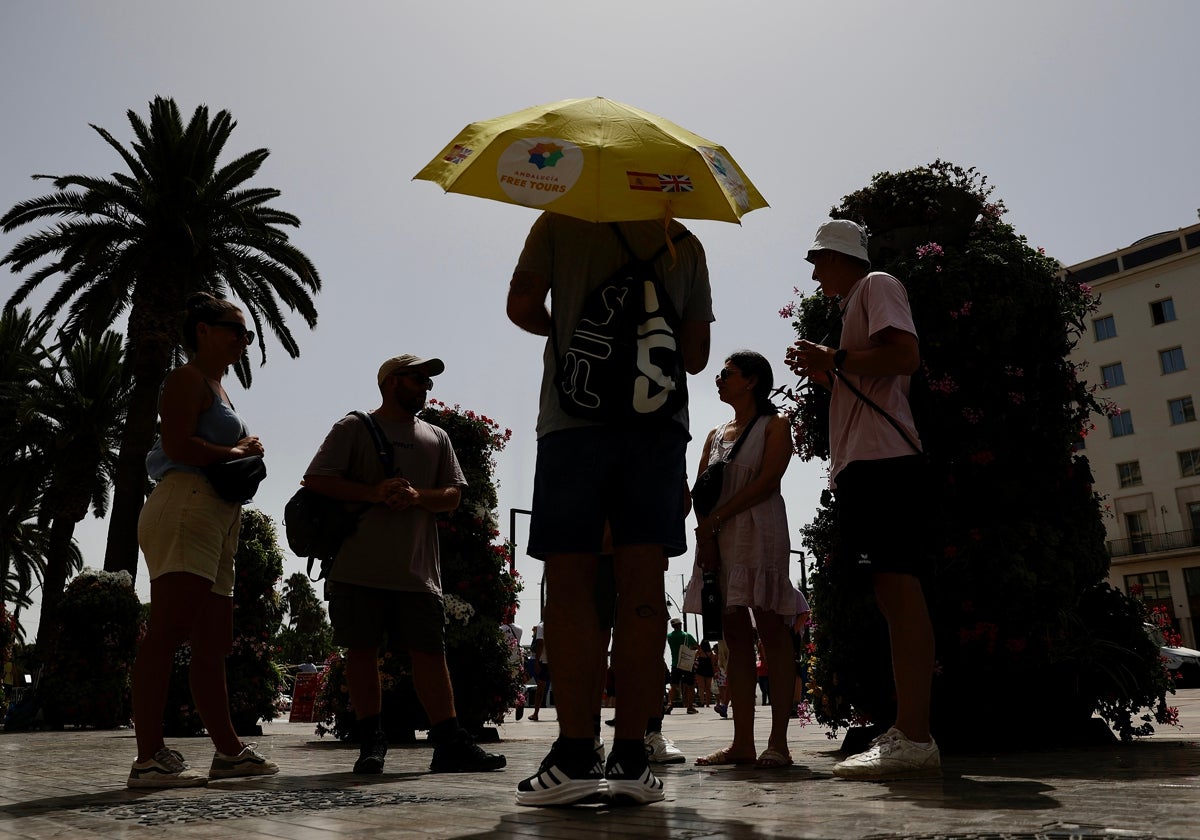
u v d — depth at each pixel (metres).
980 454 4.66
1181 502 47.88
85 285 20.55
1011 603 4.54
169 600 3.44
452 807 2.45
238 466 3.56
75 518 24.59
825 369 3.15
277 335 21.53
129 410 19.69
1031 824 1.72
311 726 12.73
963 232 5.22
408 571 4.17
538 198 2.55
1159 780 2.57
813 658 5.09
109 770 4.22
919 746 2.93
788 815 2.03
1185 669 21.52
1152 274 49.91
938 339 4.85
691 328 2.84
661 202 2.59
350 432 4.33
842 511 3.17
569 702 2.40
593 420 2.50
